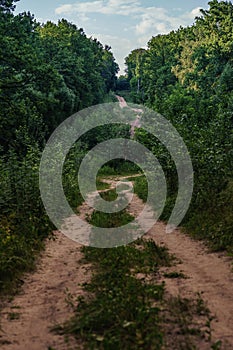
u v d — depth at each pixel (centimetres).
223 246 1187
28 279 954
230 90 5012
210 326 651
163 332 607
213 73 5700
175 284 877
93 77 8281
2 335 643
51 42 6731
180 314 685
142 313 636
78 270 1028
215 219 1408
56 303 783
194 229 1455
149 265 1026
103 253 1136
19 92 3300
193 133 2095
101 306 687
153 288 794
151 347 559
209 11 6525
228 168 1655
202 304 737
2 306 777
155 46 9206
